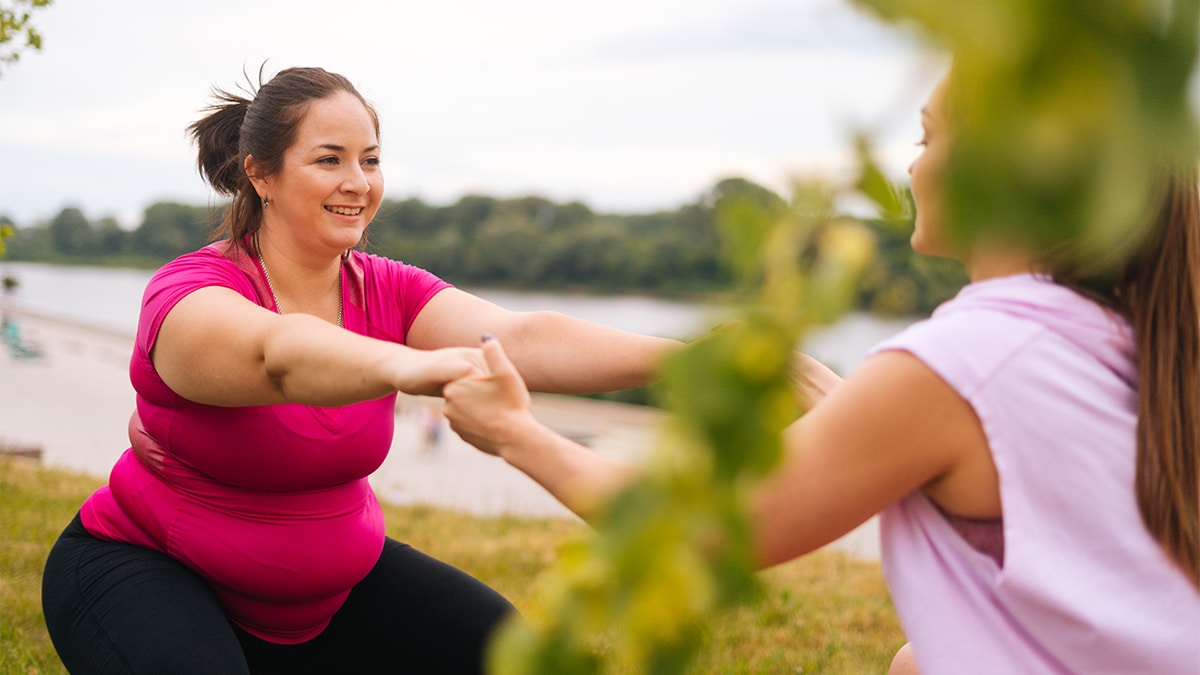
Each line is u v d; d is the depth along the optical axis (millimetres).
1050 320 1555
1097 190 509
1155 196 1300
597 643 3209
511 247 108312
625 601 649
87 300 87500
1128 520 1547
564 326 2822
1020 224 517
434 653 2875
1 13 5293
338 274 2957
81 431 20516
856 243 591
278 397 2281
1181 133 508
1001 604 1595
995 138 511
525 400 1690
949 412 1532
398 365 1907
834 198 597
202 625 2520
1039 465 1523
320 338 2100
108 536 2750
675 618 619
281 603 2779
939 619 1631
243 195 2832
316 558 2730
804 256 608
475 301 2996
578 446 1631
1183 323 1575
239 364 2287
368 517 2871
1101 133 508
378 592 2920
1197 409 1592
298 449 2619
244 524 2680
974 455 1556
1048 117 504
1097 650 1537
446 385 1814
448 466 20969
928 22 503
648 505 622
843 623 5637
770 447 609
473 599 2895
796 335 596
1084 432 1526
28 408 23766
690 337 625
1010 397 1517
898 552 1692
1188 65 507
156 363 2473
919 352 1529
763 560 1595
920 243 1513
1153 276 1573
